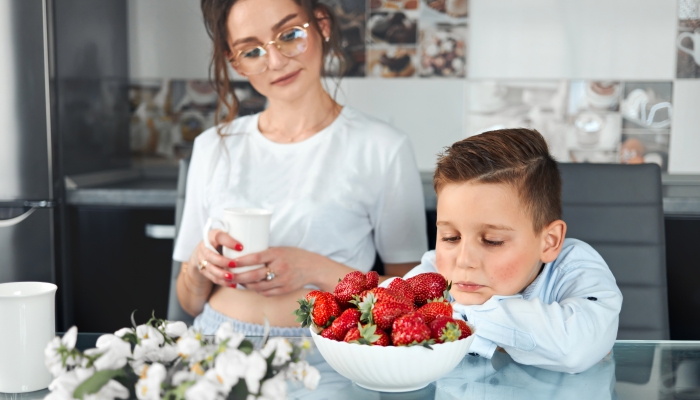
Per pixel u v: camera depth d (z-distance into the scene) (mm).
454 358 739
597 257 1096
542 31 2525
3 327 749
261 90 1543
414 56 2570
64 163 2217
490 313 895
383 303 739
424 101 2592
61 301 2221
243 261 1282
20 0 2100
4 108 2133
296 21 1482
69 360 565
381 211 1527
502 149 963
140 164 2727
